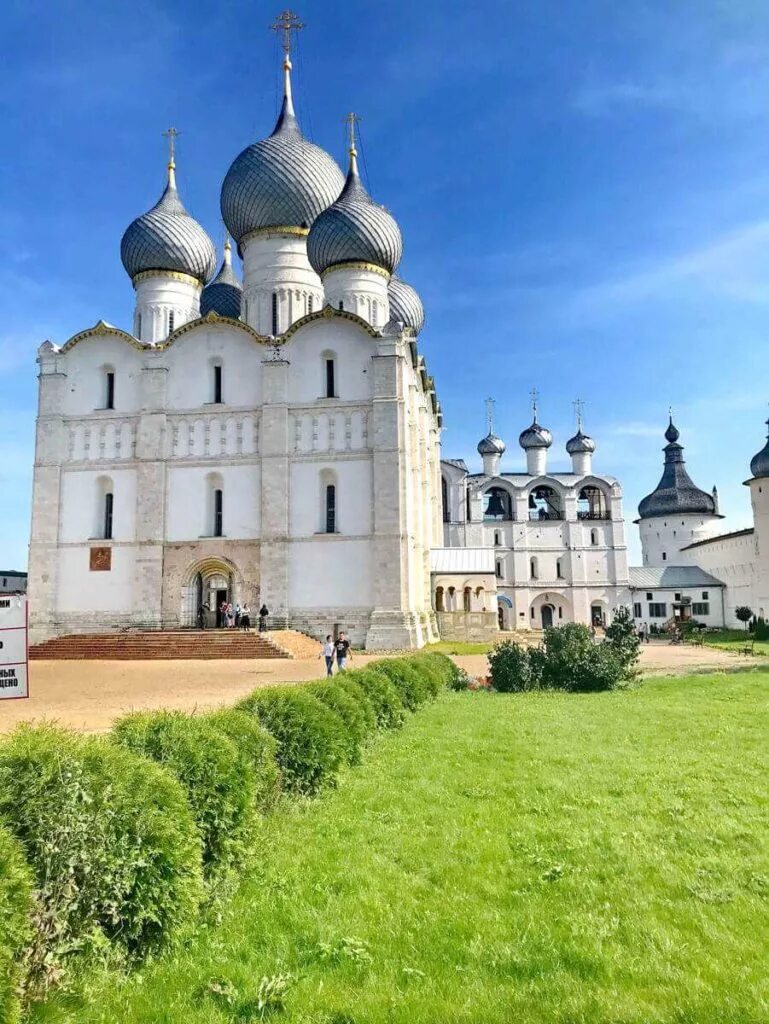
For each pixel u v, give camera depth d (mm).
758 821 9641
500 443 90812
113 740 8516
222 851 8219
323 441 44406
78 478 46094
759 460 67625
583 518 83688
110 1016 5633
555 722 17969
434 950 6445
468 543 82375
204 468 45188
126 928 6523
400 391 44031
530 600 81562
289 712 11586
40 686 26172
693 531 89875
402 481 43344
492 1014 5434
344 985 5938
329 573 43250
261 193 51625
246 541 44219
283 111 55344
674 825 9547
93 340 47125
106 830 6531
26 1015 5453
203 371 46188
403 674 20062
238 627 42312
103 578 44875
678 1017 5352
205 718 9805
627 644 26906
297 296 51938
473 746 14961
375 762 13578
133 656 37969
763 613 67250
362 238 49938
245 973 6203
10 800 6199
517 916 7078
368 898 7543
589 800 10719
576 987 5777
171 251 52219
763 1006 5445
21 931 5395
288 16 56312
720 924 6789
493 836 9289
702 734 15992
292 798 10945
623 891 7562
